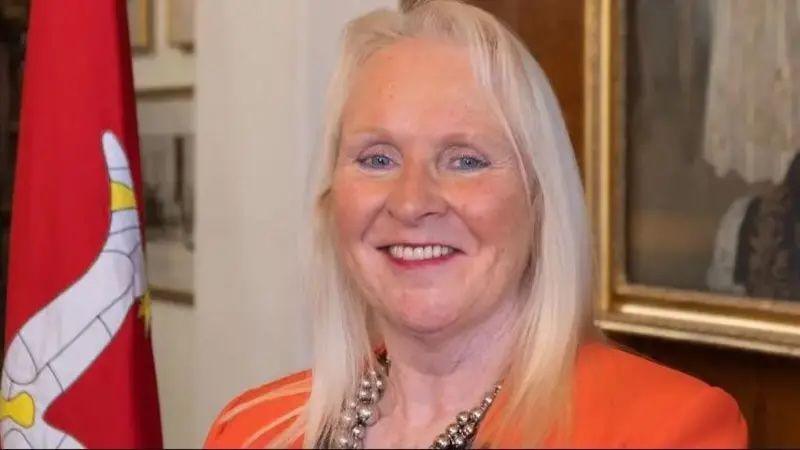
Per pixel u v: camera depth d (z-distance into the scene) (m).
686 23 1.70
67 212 1.56
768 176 1.62
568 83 1.84
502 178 1.29
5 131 2.50
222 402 2.40
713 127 1.68
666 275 1.75
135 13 2.56
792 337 1.59
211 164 2.38
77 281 1.55
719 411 1.21
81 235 1.56
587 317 1.35
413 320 1.30
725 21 1.65
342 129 1.38
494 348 1.34
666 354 1.78
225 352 2.38
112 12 1.59
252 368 2.33
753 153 1.63
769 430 1.66
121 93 1.59
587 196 1.82
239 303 2.34
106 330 1.54
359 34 1.38
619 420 1.20
